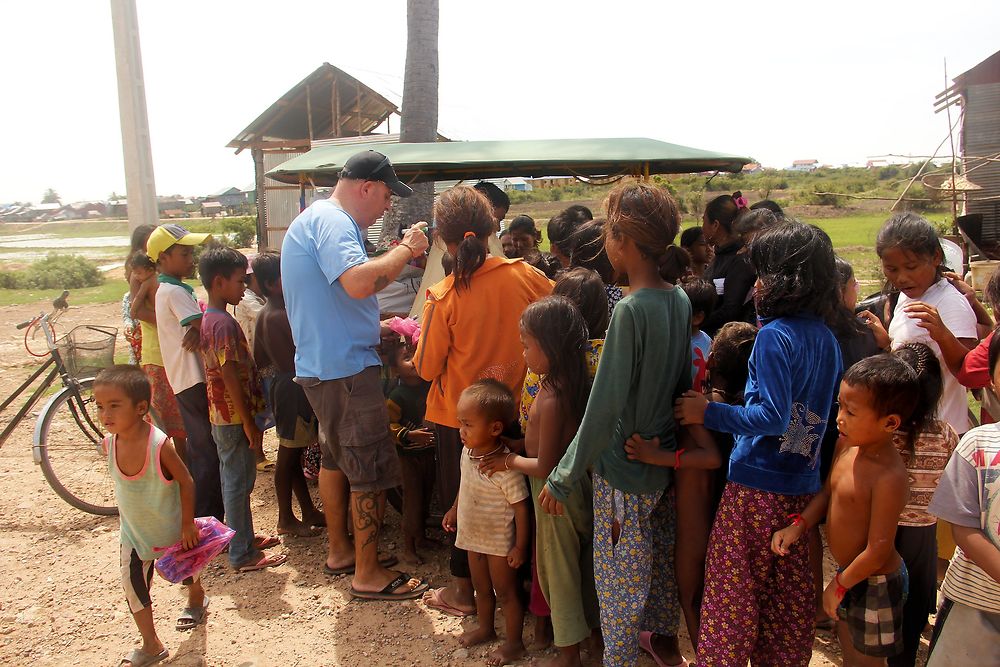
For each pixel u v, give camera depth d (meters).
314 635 3.59
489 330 3.44
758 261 2.58
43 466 4.91
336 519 4.13
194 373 4.45
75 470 5.87
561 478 2.67
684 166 5.70
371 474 3.79
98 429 6.02
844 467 2.46
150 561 3.38
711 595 2.68
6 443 6.57
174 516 3.38
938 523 3.65
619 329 2.54
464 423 3.16
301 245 3.71
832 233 30.56
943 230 18.06
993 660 2.17
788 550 2.62
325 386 3.71
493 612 3.50
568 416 2.92
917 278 3.30
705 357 3.52
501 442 3.26
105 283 24.45
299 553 4.47
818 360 2.52
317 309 3.68
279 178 6.16
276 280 4.50
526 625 3.64
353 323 3.71
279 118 18.83
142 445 3.26
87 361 5.49
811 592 2.71
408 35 9.70
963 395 3.30
